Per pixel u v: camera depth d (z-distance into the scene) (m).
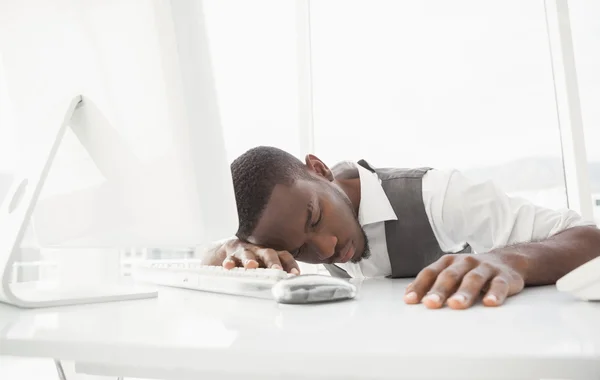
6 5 0.54
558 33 1.76
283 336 0.31
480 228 0.90
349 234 0.87
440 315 0.37
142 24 0.42
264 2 1.97
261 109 1.93
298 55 1.91
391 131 1.87
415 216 0.99
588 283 0.40
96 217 0.52
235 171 0.79
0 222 0.54
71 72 0.50
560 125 1.77
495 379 0.24
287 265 0.71
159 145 0.44
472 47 1.83
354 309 0.42
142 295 0.55
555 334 0.28
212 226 0.44
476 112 1.81
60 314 0.44
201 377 0.30
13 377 1.04
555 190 1.75
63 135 0.51
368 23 1.94
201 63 0.42
